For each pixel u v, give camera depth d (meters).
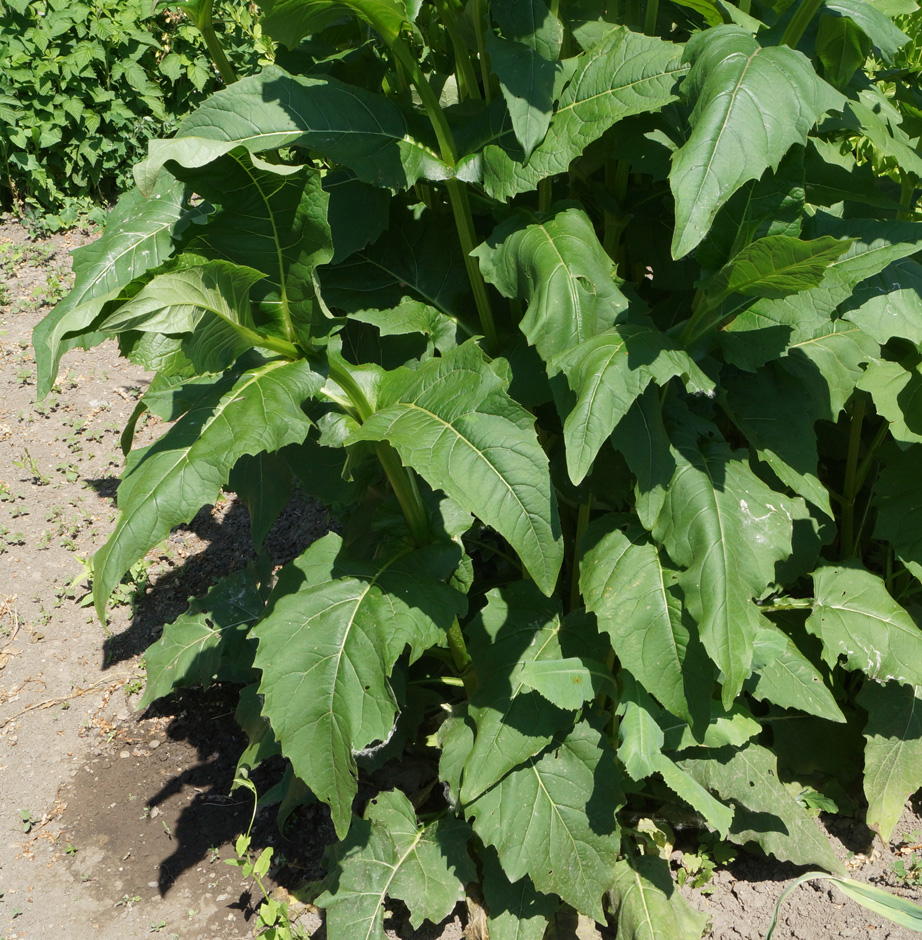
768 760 2.93
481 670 2.81
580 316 2.21
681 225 1.88
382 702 2.37
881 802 3.06
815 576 2.99
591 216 2.98
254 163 1.96
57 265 6.81
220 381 2.32
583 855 2.73
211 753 3.82
